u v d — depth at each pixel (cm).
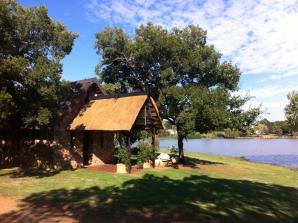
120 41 3488
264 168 3881
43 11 2255
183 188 2061
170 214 1393
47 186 2011
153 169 2941
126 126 2608
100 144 3278
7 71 2073
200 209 1497
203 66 3344
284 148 8106
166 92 3184
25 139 3042
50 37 2325
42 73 2184
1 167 2947
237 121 3559
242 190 2102
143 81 3509
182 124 3203
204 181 2417
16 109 2286
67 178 2331
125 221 1277
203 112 3098
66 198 1677
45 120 2222
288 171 3678
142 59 3356
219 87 3303
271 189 2256
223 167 3594
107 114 2844
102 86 3484
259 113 3681
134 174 2595
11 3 2142
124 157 2670
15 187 1970
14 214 1371
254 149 7738
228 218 1367
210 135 13200
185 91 3112
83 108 3088
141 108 2741
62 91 2394
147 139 3372
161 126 3077
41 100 2280
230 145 9256
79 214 1373
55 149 2827
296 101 11119
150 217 1340
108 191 1880
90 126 2820
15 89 2281
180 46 3256
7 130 3030
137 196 1753
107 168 2912
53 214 1371
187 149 7550
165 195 1802
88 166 3047
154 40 3219
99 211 1423
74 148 2998
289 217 1478
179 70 3406
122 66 3644
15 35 2200
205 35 3397
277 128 13888
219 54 3456
